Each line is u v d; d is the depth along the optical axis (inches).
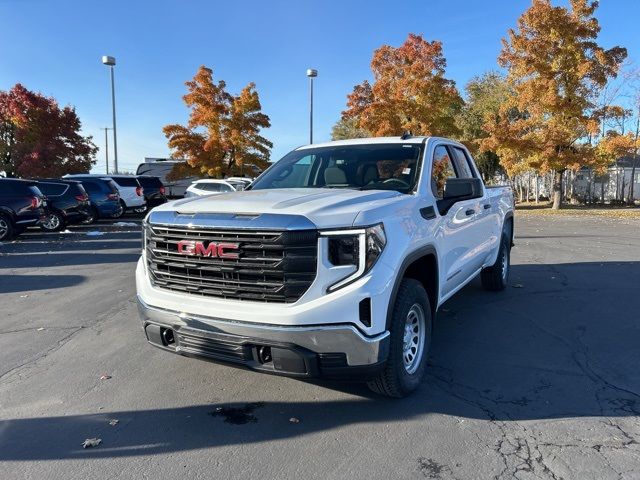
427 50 1112.2
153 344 152.8
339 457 123.0
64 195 684.7
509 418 141.6
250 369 134.8
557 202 1103.6
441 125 1175.6
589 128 971.3
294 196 149.8
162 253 146.3
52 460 123.2
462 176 221.8
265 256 129.7
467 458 121.9
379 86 1143.0
